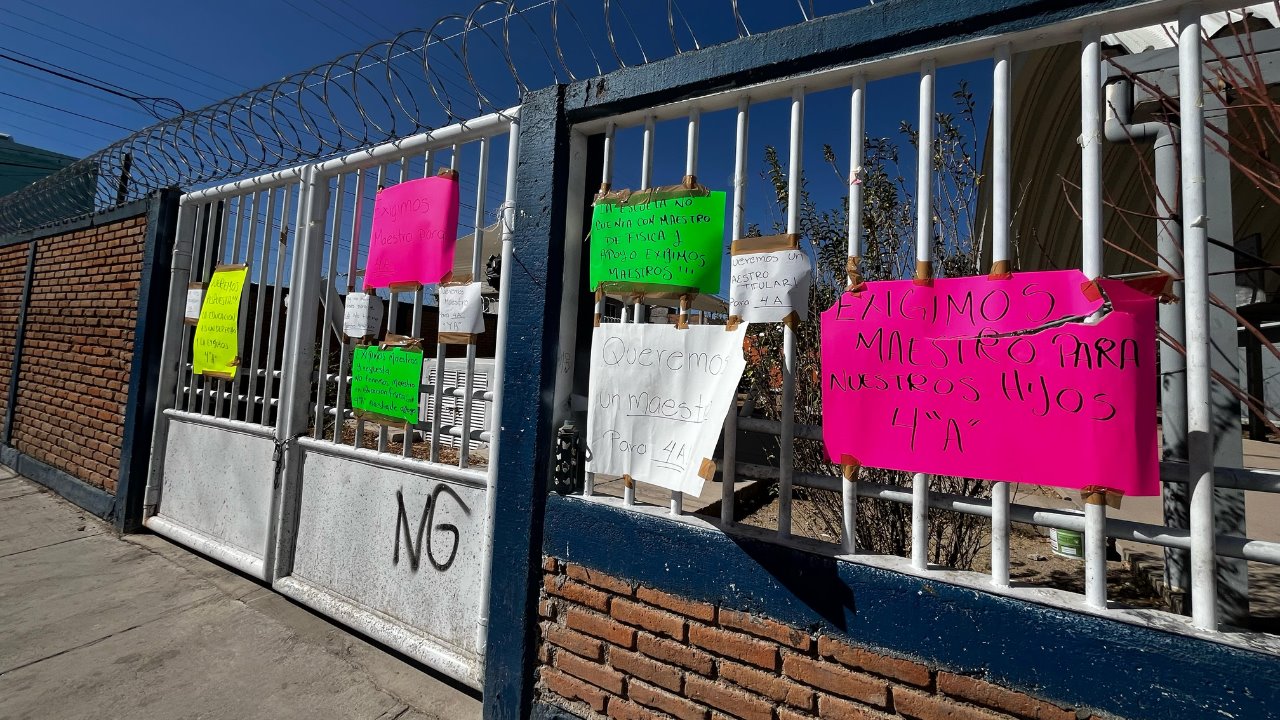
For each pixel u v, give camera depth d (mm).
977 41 1682
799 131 2008
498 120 2707
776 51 1987
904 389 1773
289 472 3447
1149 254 5777
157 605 3348
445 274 2898
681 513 2166
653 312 2979
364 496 3125
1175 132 2178
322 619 3232
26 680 2652
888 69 1862
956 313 1717
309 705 2539
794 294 1968
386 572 2990
